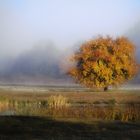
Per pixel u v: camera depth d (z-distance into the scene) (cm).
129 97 8275
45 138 3284
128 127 3912
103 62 11081
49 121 4209
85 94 9194
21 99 7738
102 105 6812
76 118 4522
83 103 7188
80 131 3656
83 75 11125
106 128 3844
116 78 11188
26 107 6291
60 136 3391
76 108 5850
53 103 6631
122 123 4159
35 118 4412
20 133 3559
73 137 3325
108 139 3250
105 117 4666
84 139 3231
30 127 3838
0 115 4772
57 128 3803
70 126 3928
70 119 4400
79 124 4050
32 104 6831
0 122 3997
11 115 4778
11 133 3562
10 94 9262
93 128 3828
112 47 11188
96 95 8856
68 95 8825
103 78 11138
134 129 3806
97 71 10994
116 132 3609
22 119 4294
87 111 5175
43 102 7100
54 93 9669
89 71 11062
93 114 4875
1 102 6769
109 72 11062
